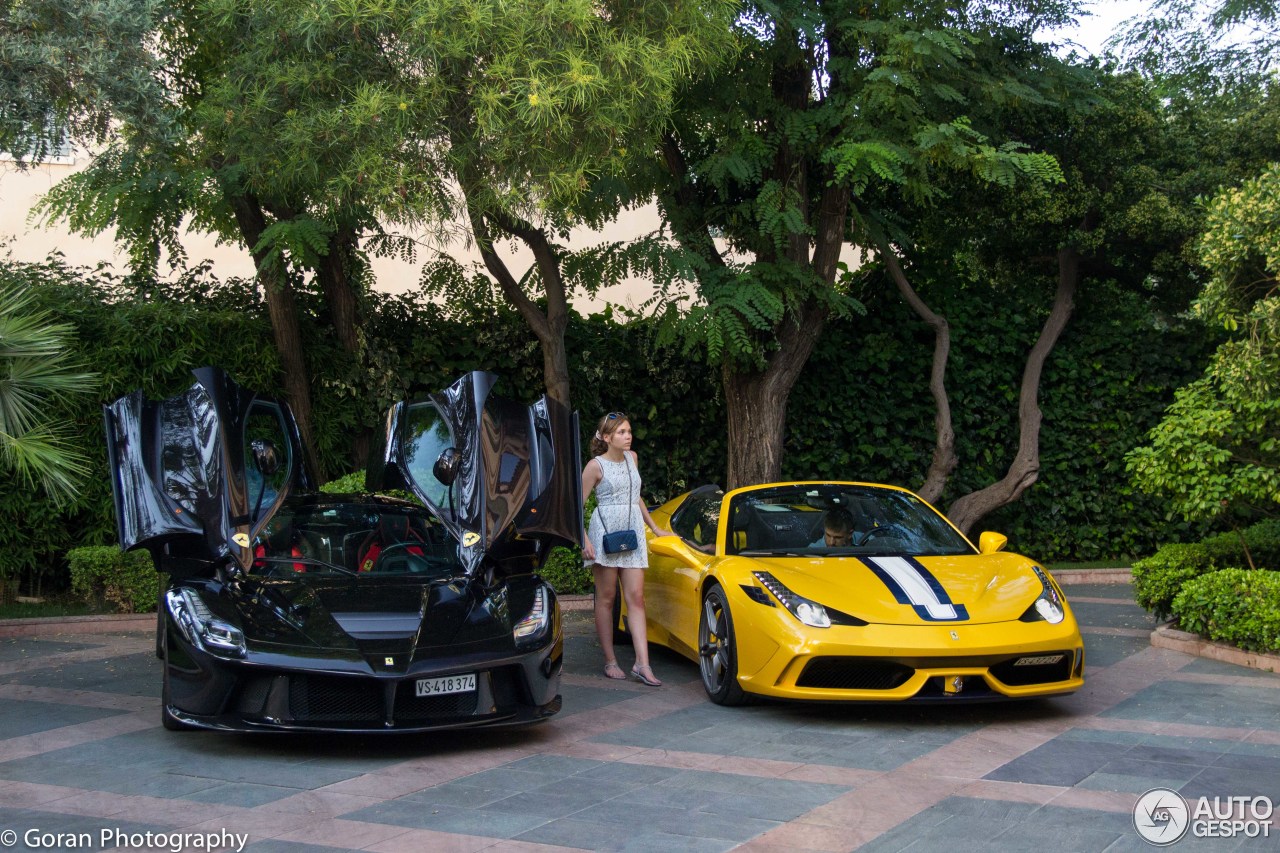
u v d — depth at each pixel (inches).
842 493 283.9
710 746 205.2
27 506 355.6
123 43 284.8
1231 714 229.0
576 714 231.1
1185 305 491.2
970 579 238.4
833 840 153.9
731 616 233.9
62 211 326.3
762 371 414.0
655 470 446.9
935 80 368.5
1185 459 301.4
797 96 393.7
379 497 260.4
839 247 406.0
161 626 246.5
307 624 199.2
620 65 295.0
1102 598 402.6
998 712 232.8
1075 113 406.0
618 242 366.3
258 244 322.3
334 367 401.7
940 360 451.8
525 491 226.5
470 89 295.0
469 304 423.5
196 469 214.4
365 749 201.2
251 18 304.5
